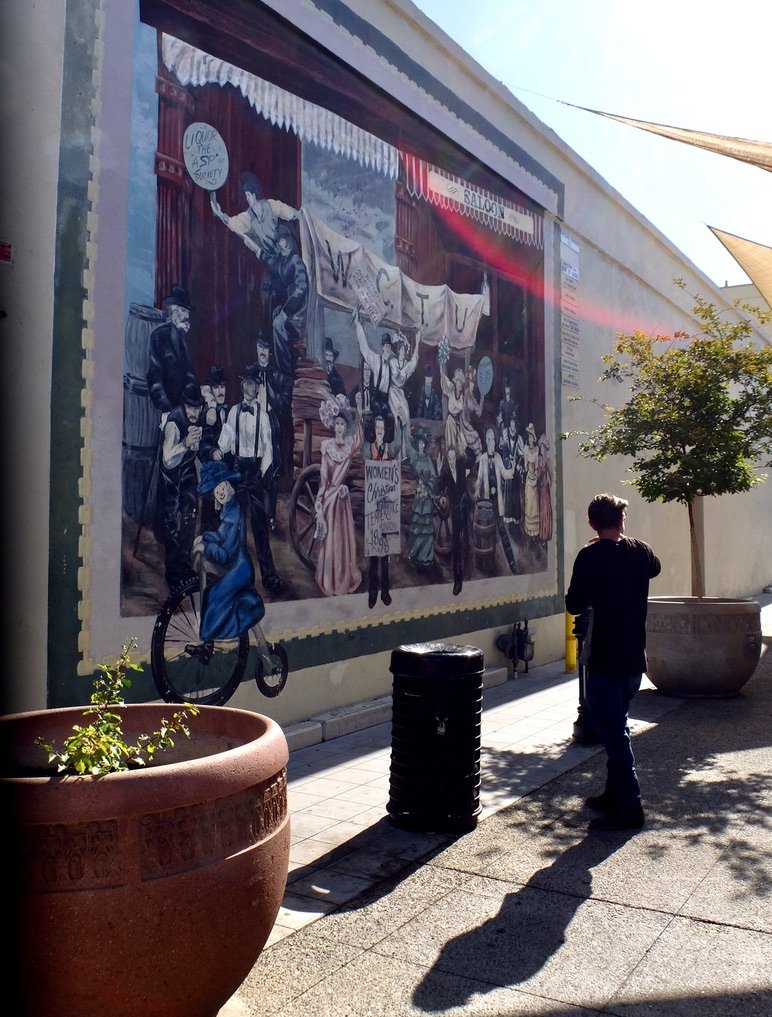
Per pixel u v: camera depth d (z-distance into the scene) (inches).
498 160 446.9
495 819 221.1
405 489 370.9
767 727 321.4
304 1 315.6
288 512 305.4
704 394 408.2
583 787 248.2
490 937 156.3
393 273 367.9
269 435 297.6
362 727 324.5
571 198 530.0
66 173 230.1
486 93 437.7
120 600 240.5
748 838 205.2
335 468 329.4
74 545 227.9
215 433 275.0
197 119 273.3
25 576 215.2
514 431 460.8
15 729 135.6
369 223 353.7
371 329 352.5
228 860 111.3
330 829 214.1
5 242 212.7
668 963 145.9
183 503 262.2
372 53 353.7
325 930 159.6
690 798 236.7
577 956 148.9
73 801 102.6
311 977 142.5
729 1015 130.0
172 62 265.0
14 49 216.7
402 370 371.9
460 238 416.8
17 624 212.8
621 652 212.8
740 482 414.0
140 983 104.6
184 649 260.8
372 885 180.2
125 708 146.0
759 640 380.5
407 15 372.8
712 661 368.8
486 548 431.2
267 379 297.6
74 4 233.5
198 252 271.9
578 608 220.4
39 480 219.6
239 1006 133.0
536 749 293.9
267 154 301.7
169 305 260.4
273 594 297.4
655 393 432.8
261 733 131.6
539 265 490.9
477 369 428.8
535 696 393.4
